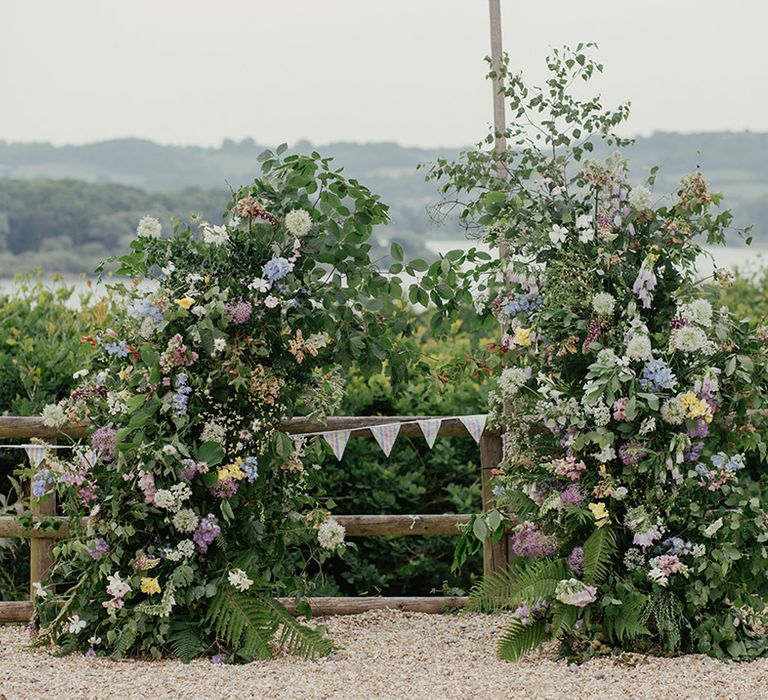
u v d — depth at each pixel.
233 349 5.29
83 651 5.43
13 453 6.91
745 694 4.50
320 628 5.43
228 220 5.66
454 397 7.17
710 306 5.18
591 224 5.46
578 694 4.54
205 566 5.37
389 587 7.20
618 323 5.35
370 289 5.77
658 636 5.27
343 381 5.80
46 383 7.00
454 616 6.34
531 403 5.56
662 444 5.21
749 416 5.53
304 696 4.55
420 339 8.61
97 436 5.31
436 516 6.49
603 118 5.65
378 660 5.28
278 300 5.34
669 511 5.15
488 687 4.66
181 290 5.32
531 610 5.23
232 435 5.43
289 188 5.60
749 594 5.28
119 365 5.48
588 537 5.26
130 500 5.28
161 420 5.30
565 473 5.18
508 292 5.64
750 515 5.22
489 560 6.34
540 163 5.65
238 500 5.37
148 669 5.06
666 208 5.45
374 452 7.13
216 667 5.08
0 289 7.99
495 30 5.99
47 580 5.94
